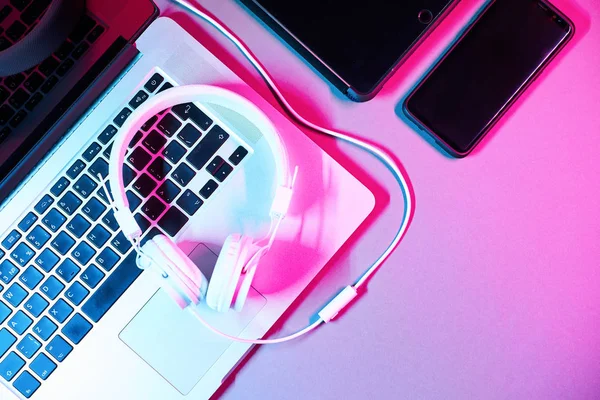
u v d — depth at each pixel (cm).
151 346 58
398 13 59
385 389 60
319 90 62
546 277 61
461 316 61
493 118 59
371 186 62
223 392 60
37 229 57
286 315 61
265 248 54
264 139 58
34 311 57
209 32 62
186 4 60
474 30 59
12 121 58
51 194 57
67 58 58
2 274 57
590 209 61
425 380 60
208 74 59
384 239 61
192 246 58
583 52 61
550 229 61
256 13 61
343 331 60
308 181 59
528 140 62
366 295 61
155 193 57
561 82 62
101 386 57
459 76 59
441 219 61
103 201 57
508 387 61
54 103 58
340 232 59
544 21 59
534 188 61
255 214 58
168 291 51
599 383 61
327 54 59
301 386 60
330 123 62
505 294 61
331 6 60
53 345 57
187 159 58
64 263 57
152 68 58
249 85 61
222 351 58
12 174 58
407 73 62
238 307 53
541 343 61
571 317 61
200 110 58
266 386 60
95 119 58
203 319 57
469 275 61
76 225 57
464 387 61
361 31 59
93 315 57
